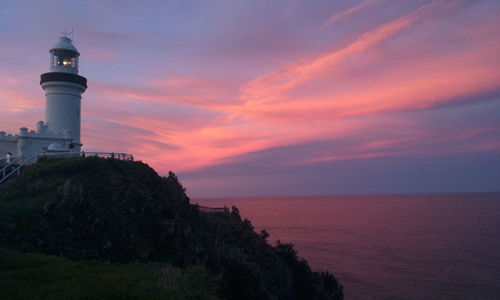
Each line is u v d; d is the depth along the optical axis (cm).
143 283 1272
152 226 2606
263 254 4278
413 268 8650
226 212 5156
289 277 4272
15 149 4097
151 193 3003
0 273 1320
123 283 1259
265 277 3631
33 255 1638
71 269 1435
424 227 17250
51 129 4400
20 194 2467
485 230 15750
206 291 1355
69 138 4316
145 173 3369
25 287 1171
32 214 2158
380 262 9325
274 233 15062
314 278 4850
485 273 8144
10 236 1967
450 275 7969
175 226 2742
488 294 6619
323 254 10362
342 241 12838
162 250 2500
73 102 4575
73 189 2414
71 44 4697
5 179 3077
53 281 1273
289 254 4956
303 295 4434
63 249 2042
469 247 11538
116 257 2177
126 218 2484
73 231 2178
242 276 1454
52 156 3512
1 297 1066
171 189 3509
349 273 8156
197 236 3133
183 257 2586
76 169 2888
